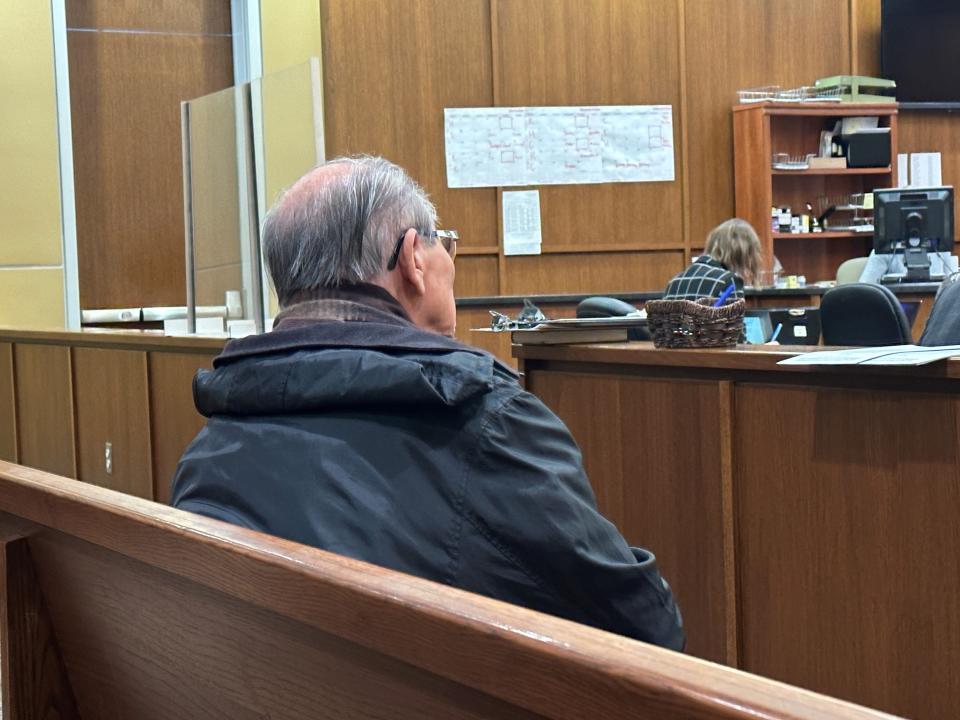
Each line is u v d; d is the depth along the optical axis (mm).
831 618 2201
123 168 7484
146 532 988
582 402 2893
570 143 7785
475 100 7652
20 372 5551
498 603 696
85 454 4984
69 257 7078
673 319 2566
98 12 7395
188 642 991
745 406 2383
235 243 4402
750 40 8164
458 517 1152
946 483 1961
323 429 1188
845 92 8203
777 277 7977
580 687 593
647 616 1226
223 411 1280
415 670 729
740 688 534
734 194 8188
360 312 1309
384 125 7480
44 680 1268
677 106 7992
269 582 829
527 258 7754
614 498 2793
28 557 1267
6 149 6918
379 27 7449
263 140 4160
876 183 8383
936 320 2334
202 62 7629
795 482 2266
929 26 8438
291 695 855
